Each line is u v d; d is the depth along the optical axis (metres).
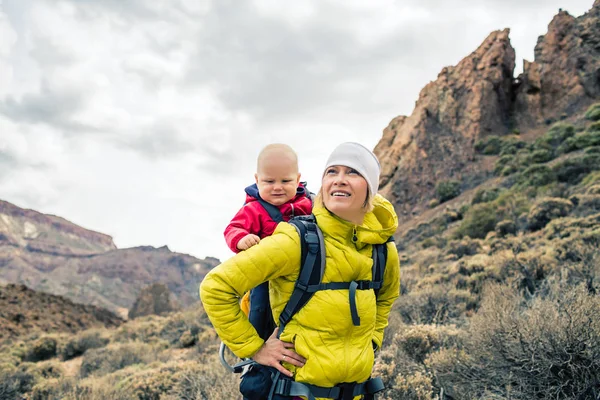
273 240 1.96
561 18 57.31
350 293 1.93
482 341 4.46
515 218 22.23
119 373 10.40
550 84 54.25
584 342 3.83
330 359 1.92
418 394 3.99
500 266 9.81
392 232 2.09
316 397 1.95
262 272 1.93
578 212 17.25
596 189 19.11
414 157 53.12
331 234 1.99
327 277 1.96
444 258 19.14
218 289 1.92
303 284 1.95
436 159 51.94
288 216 2.34
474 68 56.41
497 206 26.78
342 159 2.02
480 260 12.27
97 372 11.98
